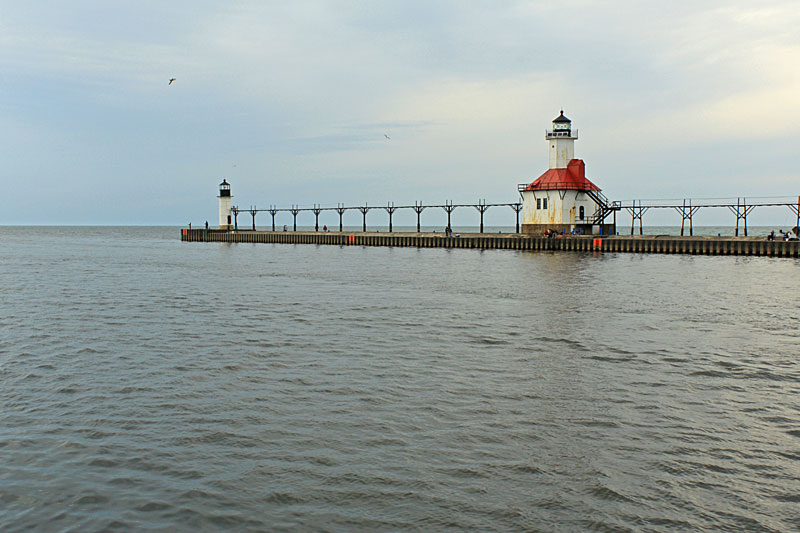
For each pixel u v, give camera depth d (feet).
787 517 34.32
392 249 303.07
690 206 238.48
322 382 58.65
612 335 80.74
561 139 263.90
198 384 58.03
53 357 68.28
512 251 259.19
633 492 36.96
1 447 43.24
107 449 43.04
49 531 33.17
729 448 42.96
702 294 119.96
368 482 38.27
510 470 39.73
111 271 182.19
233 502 36.06
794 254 203.82
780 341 76.84
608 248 238.68
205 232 439.22
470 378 59.98
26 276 163.73
